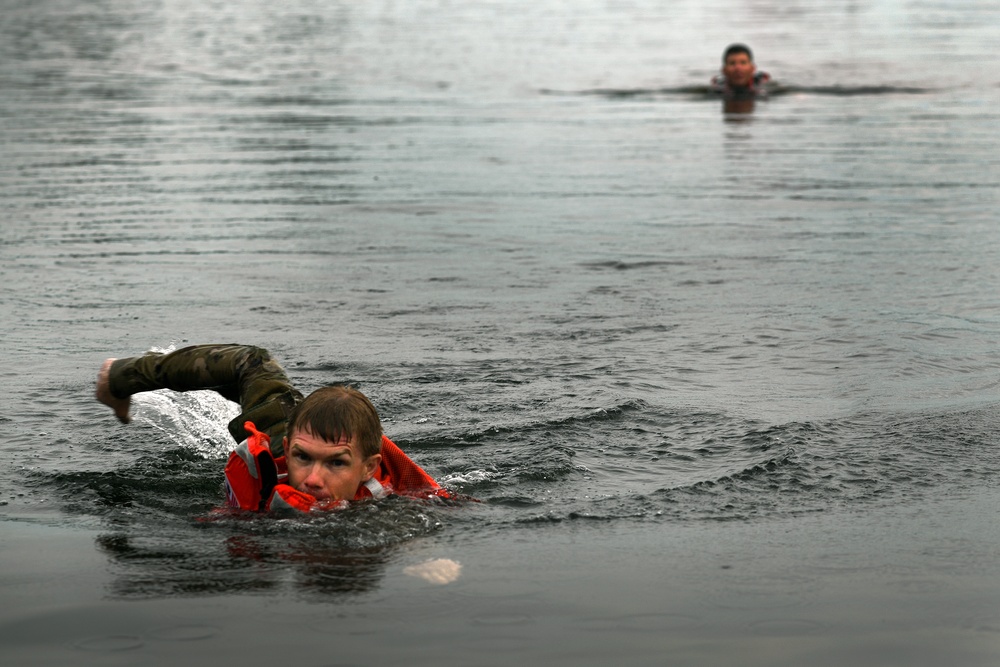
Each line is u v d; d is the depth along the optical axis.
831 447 5.59
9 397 6.54
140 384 5.58
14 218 12.50
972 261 10.47
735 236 11.72
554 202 13.54
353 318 8.60
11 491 5.06
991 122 19.50
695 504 4.87
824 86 23.89
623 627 3.68
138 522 4.69
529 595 3.93
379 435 4.92
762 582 4.04
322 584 4.02
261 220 12.49
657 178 15.05
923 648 3.54
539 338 8.01
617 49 29.94
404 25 34.91
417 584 4.00
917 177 14.98
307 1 42.16
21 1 40.41
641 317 8.61
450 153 16.84
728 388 6.76
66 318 8.55
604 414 6.19
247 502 4.84
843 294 9.30
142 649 3.53
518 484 5.16
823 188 14.31
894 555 4.28
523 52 29.23
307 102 21.78
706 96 22.97
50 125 19.02
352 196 13.84
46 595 3.92
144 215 12.70
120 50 28.62
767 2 44.28
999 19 36.78
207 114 20.34
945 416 6.11
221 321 8.49
